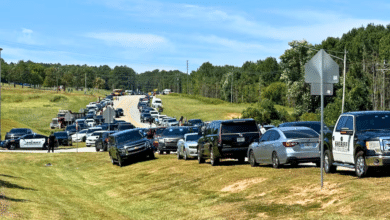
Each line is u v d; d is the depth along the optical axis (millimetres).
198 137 27078
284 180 15484
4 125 69625
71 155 35000
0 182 19734
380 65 87062
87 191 21234
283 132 18141
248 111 69875
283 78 89312
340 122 14984
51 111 109938
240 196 15039
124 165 28219
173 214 14836
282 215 11844
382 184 12250
